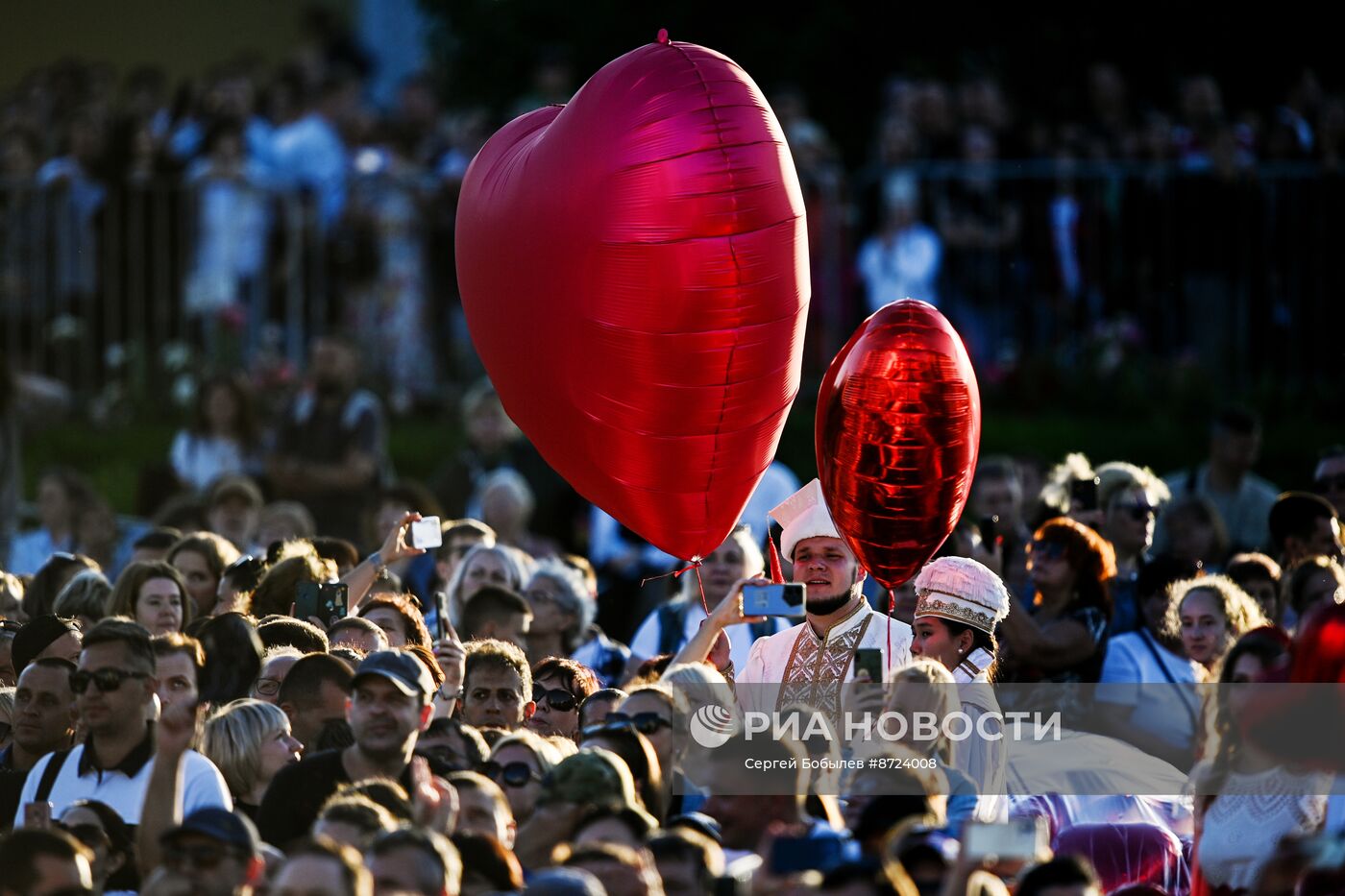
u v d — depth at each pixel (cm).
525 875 1723
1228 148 4434
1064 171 4503
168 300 4625
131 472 4322
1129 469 2886
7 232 4650
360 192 4691
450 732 1933
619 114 1925
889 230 4516
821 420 2011
